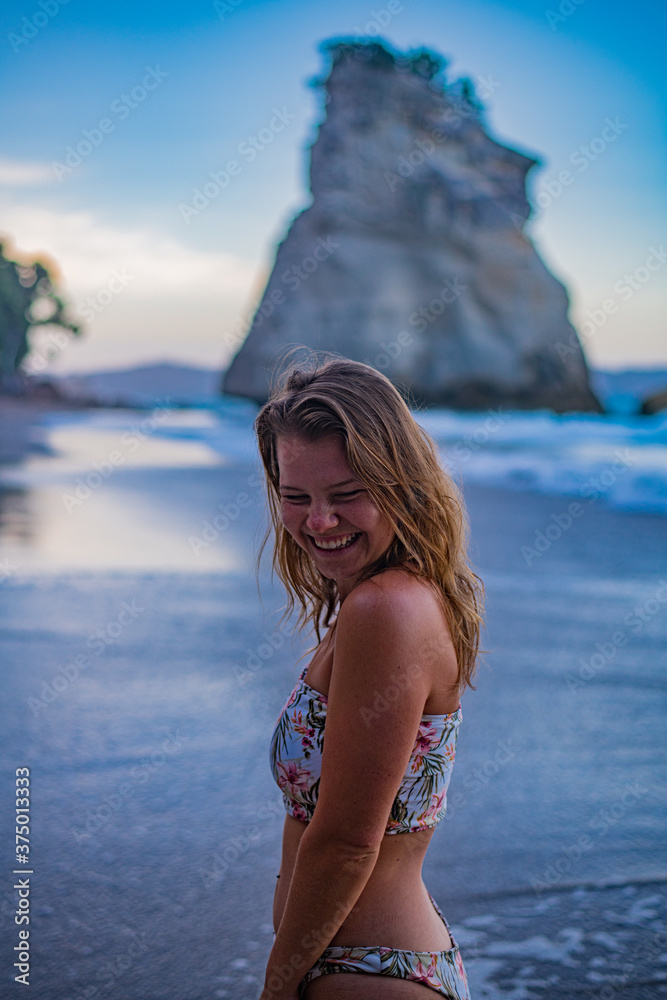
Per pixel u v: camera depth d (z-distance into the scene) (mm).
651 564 7652
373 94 62594
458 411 63219
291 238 66188
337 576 1372
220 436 28500
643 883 2678
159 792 3262
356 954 1290
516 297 64562
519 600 6363
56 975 2201
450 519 1393
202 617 5730
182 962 2262
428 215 63688
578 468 15461
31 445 24281
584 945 2361
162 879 2668
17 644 5141
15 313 68062
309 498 1335
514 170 65438
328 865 1206
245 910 2506
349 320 62812
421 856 1384
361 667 1198
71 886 2631
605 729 3959
